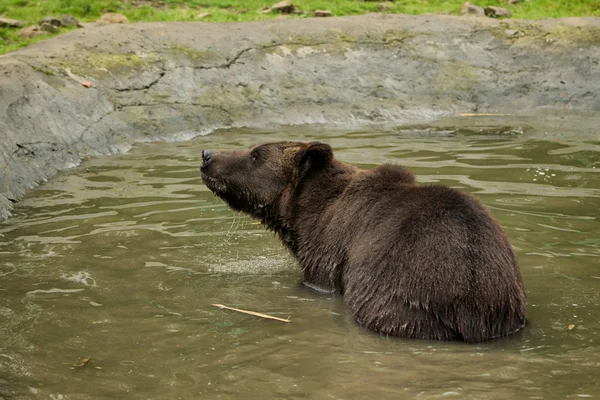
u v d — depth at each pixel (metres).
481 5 23.66
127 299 7.77
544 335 6.79
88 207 10.69
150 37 16.88
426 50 18.47
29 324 7.16
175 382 6.04
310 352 6.55
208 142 14.52
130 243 9.33
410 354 6.44
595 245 8.92
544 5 23.36
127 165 12.90
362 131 15.45
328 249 7.83
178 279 8.31
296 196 8.30
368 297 7.03
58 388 5.96
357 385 5.91
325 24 18.69
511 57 18.59
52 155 12.75
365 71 17.67
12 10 20.92
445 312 6.61
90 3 21.72
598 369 6.12
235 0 23.50
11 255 8.93
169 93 15.73
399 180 7.64
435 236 6.71
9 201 10.85
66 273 8.41
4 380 6.09
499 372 6.08
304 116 16.34
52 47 15.69
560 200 10.55
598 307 7.37
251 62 17.14
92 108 14.40
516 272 6.84
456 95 17.64
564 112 17.25
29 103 13.41
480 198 10.62
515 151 13.43
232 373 6.18
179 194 11.22
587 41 18.94
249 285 8.19
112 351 6.62
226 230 9.84
